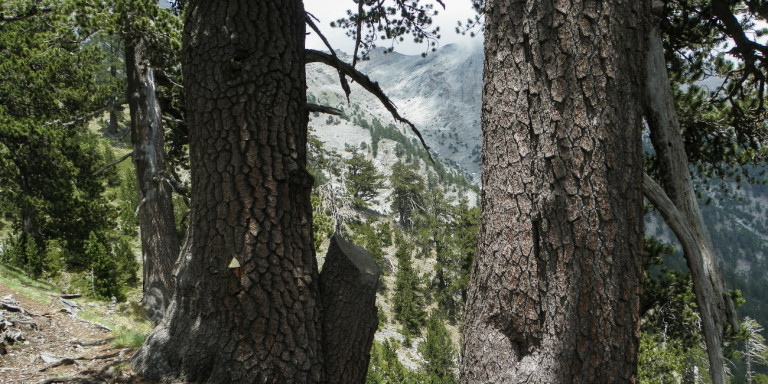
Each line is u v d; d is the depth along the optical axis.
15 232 21.98
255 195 3.01
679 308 7.44
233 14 3.04
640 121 2.44
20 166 18.58
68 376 3.73
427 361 36.72
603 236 2.27
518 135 2.42
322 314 3.22
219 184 3.02
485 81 2.66
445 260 57.56
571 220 2.27
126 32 10.41
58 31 10.95
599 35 2.33
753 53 5.29
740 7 6.21
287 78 3.15
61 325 5.92
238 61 3.03
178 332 3.16
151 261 10.88
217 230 3.02
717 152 6.46
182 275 3.20
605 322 2.25
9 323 5.18
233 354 2.96
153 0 10.69
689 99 6.31
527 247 2.35
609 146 2.30
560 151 2.31
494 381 2.36
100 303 9.69
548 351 2.27
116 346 4.98
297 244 3.12
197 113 3.10
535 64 2.40
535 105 2.39
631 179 2.36
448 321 52.12
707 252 2.88
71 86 18.34
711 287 2.84
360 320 3.28
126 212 31.48
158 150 11.41
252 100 3.03
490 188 2.54
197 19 3.15
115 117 55.25
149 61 11.25
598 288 2.25
